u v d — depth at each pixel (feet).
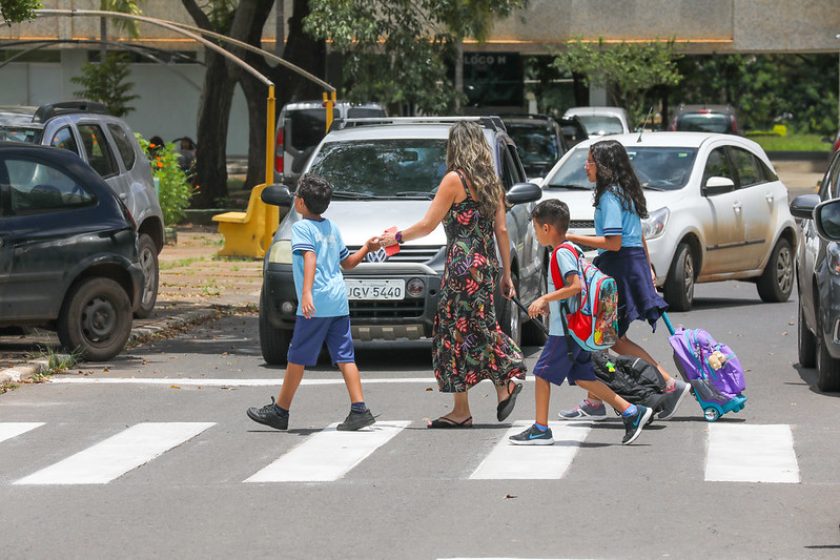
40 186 74.84
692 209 99.96
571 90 303.07
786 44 258.37
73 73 295.07
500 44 263.90
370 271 71.15
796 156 342.85
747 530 40.65
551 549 38.88
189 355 80.18
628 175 58.80
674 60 281.95
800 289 73.61
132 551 39.45
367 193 76.74
